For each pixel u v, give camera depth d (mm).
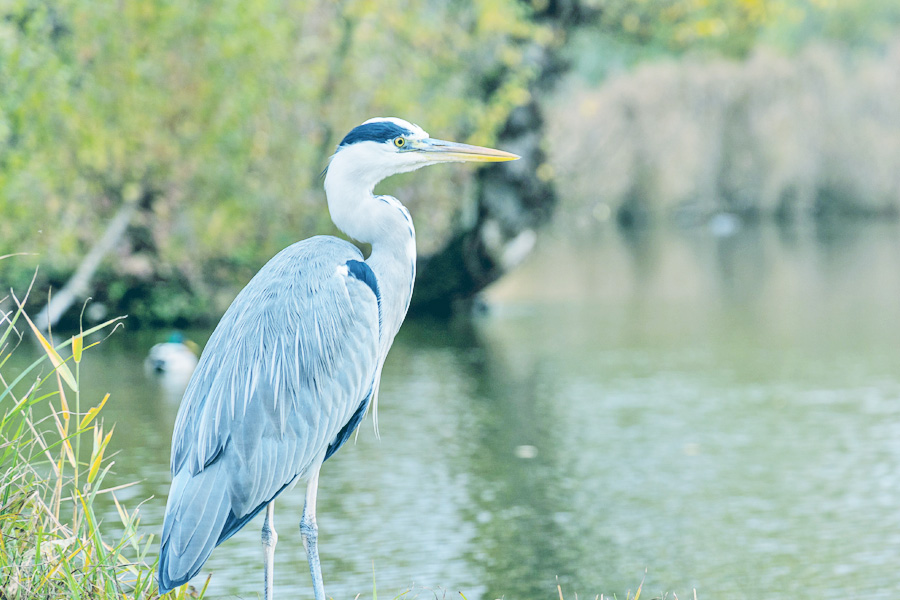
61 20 17984
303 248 5027
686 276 31906
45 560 5105
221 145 20688
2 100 15711
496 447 12922
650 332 21781
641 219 51250
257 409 4582
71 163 18953
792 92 50406
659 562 9188
